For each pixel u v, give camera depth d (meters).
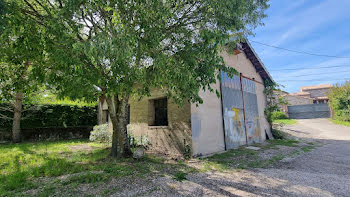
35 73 4.09
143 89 4.84
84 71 3.73
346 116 19.00
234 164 5.71
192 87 4.29
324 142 10.43
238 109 9.52
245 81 10.68
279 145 9.50
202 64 4.54
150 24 3.81
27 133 11.34
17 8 3.41
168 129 7.57
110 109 6.29
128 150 6.29
